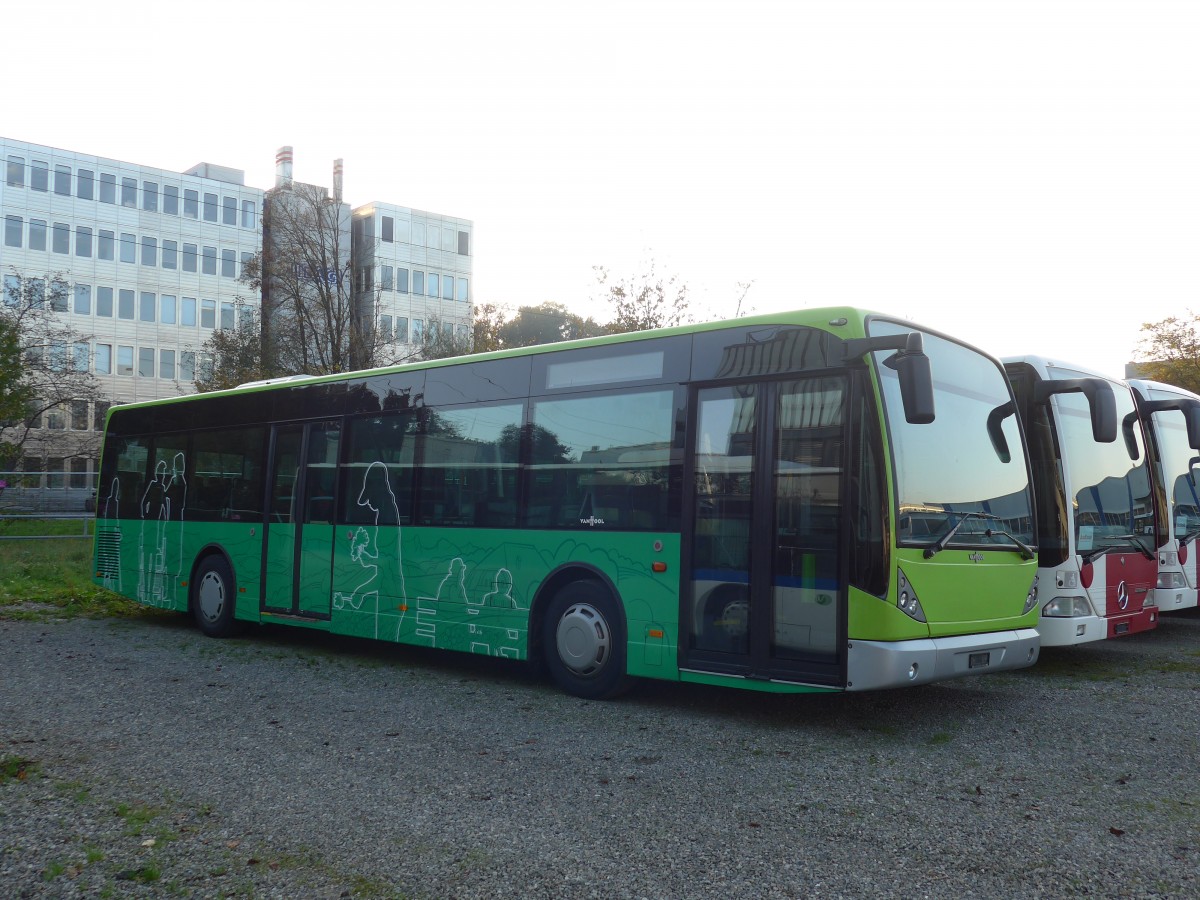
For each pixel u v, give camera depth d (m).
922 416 6.76
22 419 35.94
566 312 61.91
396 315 67.00
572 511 8.94
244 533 12.66
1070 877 4.52
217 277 67.94
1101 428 8.98
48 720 7.74
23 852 4.82
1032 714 8.13
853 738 7.27
